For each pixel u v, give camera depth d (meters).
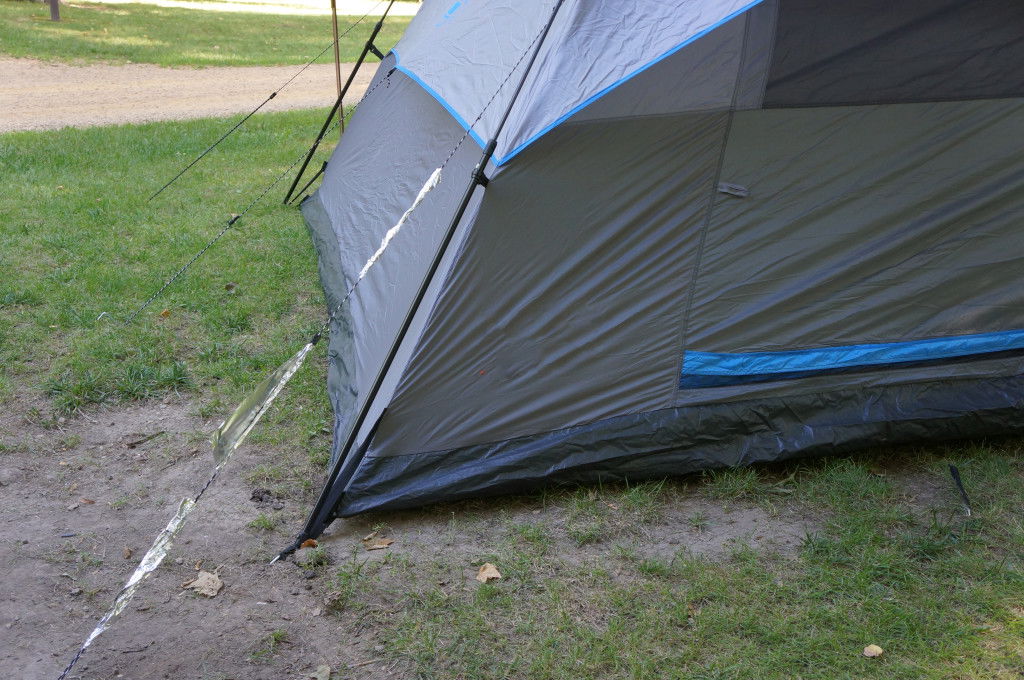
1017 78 3.82
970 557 3.41
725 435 4.01
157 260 6.51
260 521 3.66
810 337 3.99
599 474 3.91
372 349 4.43
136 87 14.46
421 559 3.45
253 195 8.38
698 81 3.67
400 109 6.39
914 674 2.84
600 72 3.67
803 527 3.65
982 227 3.98
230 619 3.13
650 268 3.82
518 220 3.71
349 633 3.07
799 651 2.94
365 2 30.36
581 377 3.87
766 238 3.85
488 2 5.19
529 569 3.38
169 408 4.61
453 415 3.78
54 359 5.01
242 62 17.72
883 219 3.91
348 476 3.69
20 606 3.16
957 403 4.11
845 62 3.70
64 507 3.77
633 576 3.34
